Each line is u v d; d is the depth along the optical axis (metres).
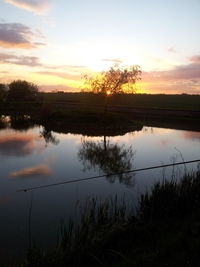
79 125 24.84
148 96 78.19
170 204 5.52
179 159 12.19
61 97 68.62
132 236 4.49
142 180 8.84
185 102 54.91
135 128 24.09
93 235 4.34
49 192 7.66
